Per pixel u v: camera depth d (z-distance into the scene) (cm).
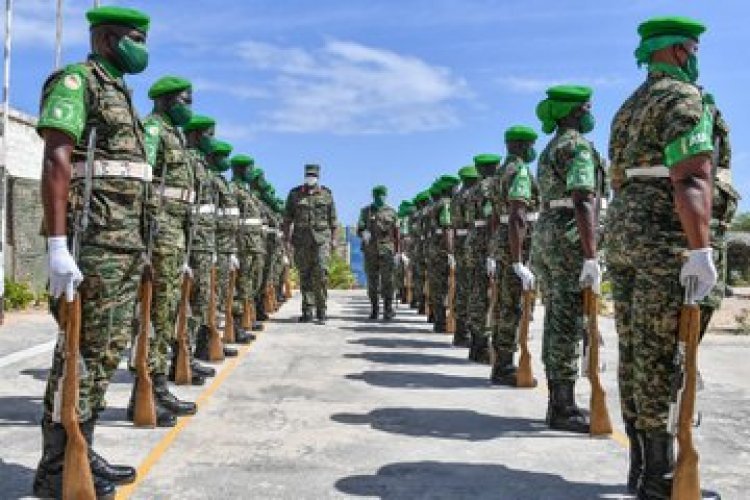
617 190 406
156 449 480
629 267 401
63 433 382
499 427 558
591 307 519
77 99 364
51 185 351
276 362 851
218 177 862
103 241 382
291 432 533
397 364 853
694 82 399
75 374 356
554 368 555
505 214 725
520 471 449
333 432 534
